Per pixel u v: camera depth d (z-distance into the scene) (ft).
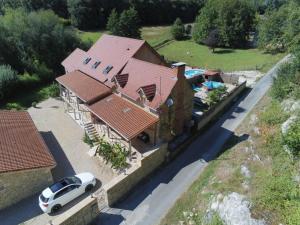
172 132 101.55
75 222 65.00
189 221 64.54
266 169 65.98
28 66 165.68
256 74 171.53
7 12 184.65
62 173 86.43
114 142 96.17
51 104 136.15
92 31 293.43
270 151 71.92
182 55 230.68
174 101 95.40
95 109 101.09
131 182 79.30
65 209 73.00
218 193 64.59
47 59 174.50
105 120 93.91
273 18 210.79
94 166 88.84
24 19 170.30
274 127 83.05
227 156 85.25
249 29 259.60
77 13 291.38
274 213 51.72
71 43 187.01
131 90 101.50
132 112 95.81
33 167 74.54
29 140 86.58
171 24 368.27
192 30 284.41
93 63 127.54
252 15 257.55
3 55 159.94
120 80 104.94
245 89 150.41
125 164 85.66
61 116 122.62
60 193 71.92
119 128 88.74
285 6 217.15
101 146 91.50
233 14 247.29
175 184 81.56
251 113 119.03
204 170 85.66
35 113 126.62
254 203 55.01
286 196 53.98
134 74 105.81
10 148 79.46
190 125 107.14
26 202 75.72
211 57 222.48
